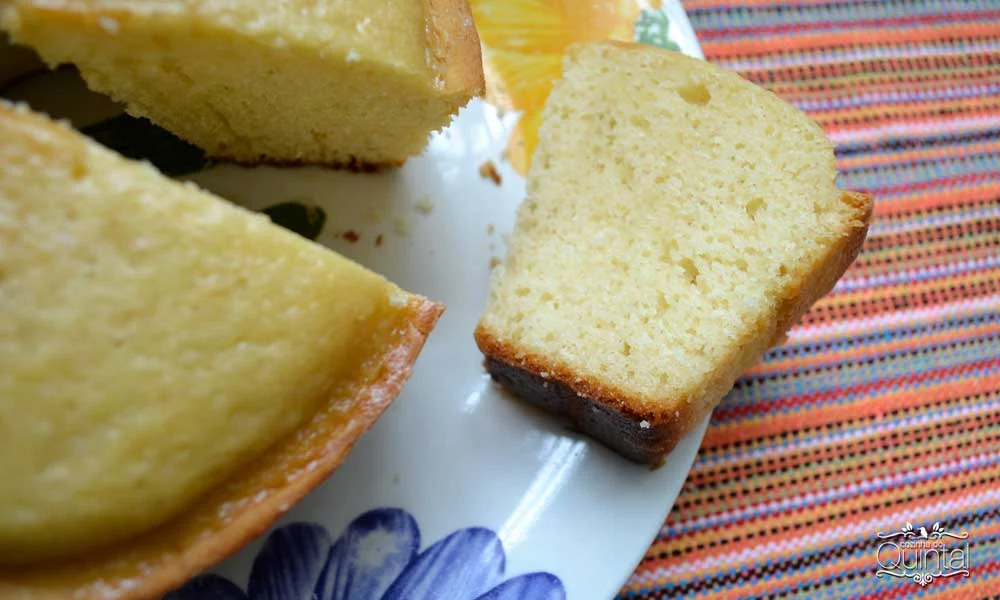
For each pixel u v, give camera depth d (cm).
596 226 22
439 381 22
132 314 16
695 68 22
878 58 26
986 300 25
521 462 21
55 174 16
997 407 24
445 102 20
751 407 23
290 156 22
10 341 16
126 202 17
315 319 18
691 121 22
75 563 17
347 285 18
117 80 19
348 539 20
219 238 17
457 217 23
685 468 21
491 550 21
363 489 21
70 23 17
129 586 17
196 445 17
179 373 17
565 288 21
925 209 25
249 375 17
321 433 18
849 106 26
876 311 24
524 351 21
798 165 22
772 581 22
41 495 16
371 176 23
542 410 22
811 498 23
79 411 16
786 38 26
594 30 23
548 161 22
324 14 19
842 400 24
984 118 26
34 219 16
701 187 22
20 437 16
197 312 17
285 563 20
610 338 21
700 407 21
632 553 21
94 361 16
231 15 18
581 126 22
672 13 24
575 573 20
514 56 23
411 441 21
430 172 23
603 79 22
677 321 21
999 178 26
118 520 17
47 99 21
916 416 24
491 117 23
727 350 20
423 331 19
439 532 21
